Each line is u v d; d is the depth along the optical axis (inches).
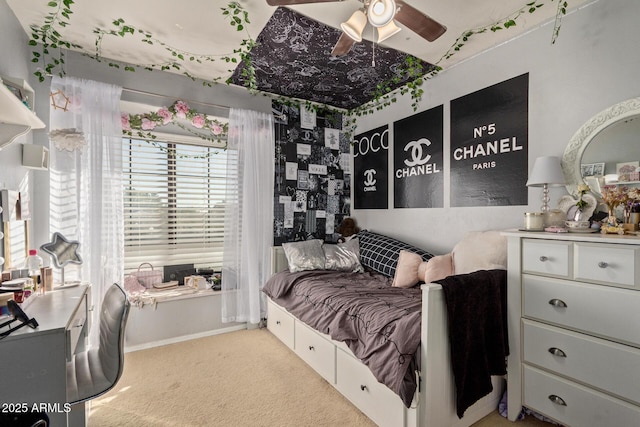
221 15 78.8
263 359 99.7
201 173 132.8
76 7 75.5
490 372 66.7
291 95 133.1
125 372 90.9
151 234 123.2
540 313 64.5
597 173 72.1
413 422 58.7
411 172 121.2
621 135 68.8
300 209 140.0
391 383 58.8
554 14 78.7
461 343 61.3
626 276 52.7
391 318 67.1
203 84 117.6
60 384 48.4
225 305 119.0
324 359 86.0
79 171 92.7
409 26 68.9
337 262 120.0
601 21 71.6
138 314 107.5
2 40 70.7
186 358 100.2
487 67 95.1
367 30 84.0
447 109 107.4
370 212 141.4
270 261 127.2
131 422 69.2
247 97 127.0
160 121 114.5
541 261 64.4
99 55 98.7
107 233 96.2
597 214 71.3
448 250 107.1
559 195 79.5
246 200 121.1
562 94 78.4
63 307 59.2
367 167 143.3
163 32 86.4
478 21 81.1
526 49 85.7
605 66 71.1
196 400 77.5
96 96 95.4
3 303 54.4
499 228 92.1
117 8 76.0
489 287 67.6
